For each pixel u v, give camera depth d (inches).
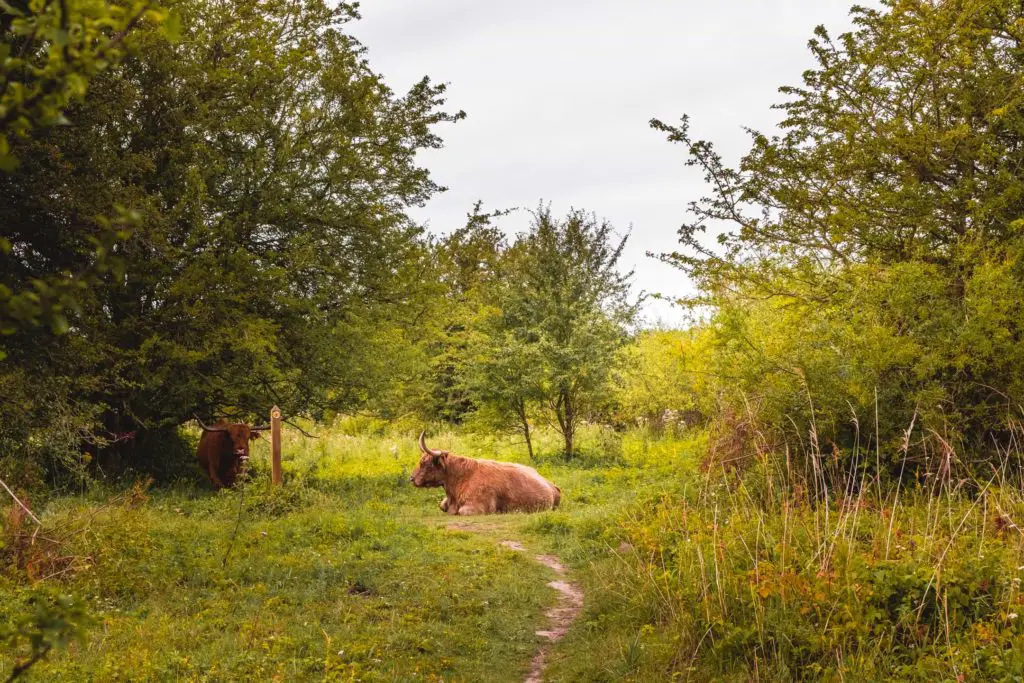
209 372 681.6
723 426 442.6
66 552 339.3
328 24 726.5
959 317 427.8
